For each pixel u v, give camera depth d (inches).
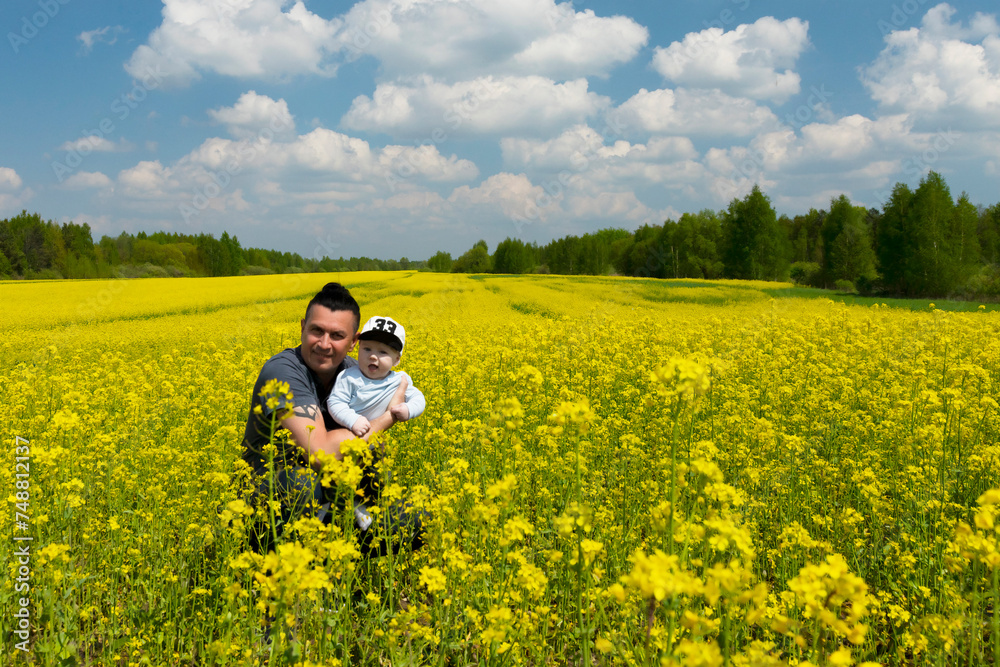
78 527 162.1
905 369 326.0
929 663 110.4
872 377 338.3
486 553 138.2
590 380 303.3
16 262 2822.3
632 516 163.8
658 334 524.4
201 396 295.7
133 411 254.7
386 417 165.6
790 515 168.1
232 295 1269.7
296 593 87.8
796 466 191.5
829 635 118.0
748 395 269.0
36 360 418.0
